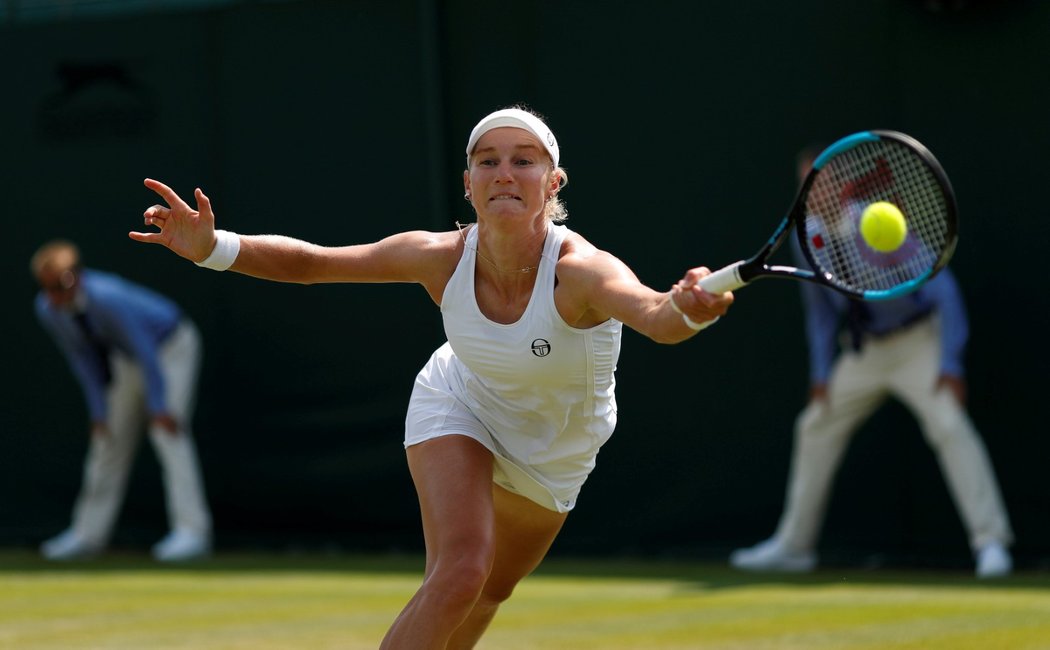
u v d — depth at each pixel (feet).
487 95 101.55
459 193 102.78
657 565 96.02
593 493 100.17
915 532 92.58
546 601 78.18
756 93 95.20
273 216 107.76
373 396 105.91
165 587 87.92
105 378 105.50
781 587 83.25
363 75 105.29
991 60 89.92
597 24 98.78
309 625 70.28
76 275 101.14
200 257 43.47
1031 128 89.20
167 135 110.52
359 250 44.93
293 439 108.27
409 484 105.50
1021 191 89.56
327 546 108.06
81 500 113.50
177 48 110.22
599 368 43.80
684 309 36.32
